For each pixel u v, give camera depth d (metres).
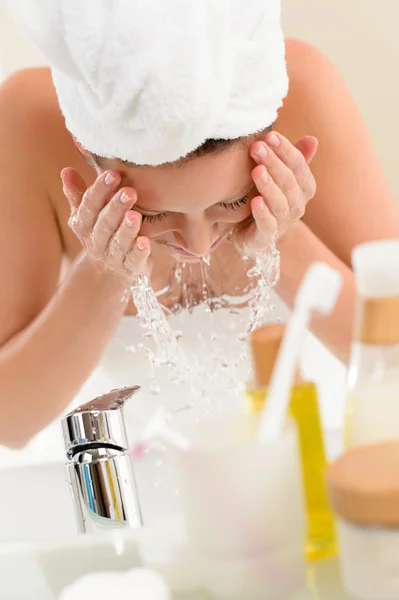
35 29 0.57
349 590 0.33
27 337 0.92
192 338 0.87
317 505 0.37
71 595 0.34
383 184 1.01
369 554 0.31
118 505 0.50
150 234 0.70
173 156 0.58
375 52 1.27
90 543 0.40
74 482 0.50
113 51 0.54
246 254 0.80
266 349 0.38
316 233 1.01
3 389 0.90
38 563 0.40
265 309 0.85
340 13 1.27
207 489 0.34
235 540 0.34
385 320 0.36
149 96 0.54
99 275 0.87
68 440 0.50
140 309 0.83
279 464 0.34
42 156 1.01
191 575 0.36
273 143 0.66
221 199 0.65
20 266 0.99
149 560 0.38
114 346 0.96
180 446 0.34
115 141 0.59
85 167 1.01
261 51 0.59
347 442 0.38
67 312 0.89
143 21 0.53
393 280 0.36
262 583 0.34
